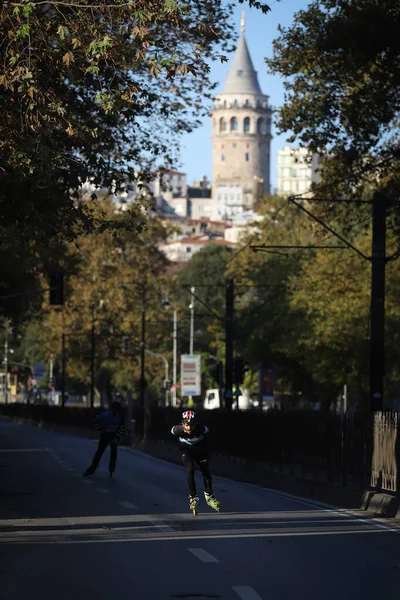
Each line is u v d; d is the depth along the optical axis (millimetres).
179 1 38438
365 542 36500
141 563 30812
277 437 69438
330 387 161875
